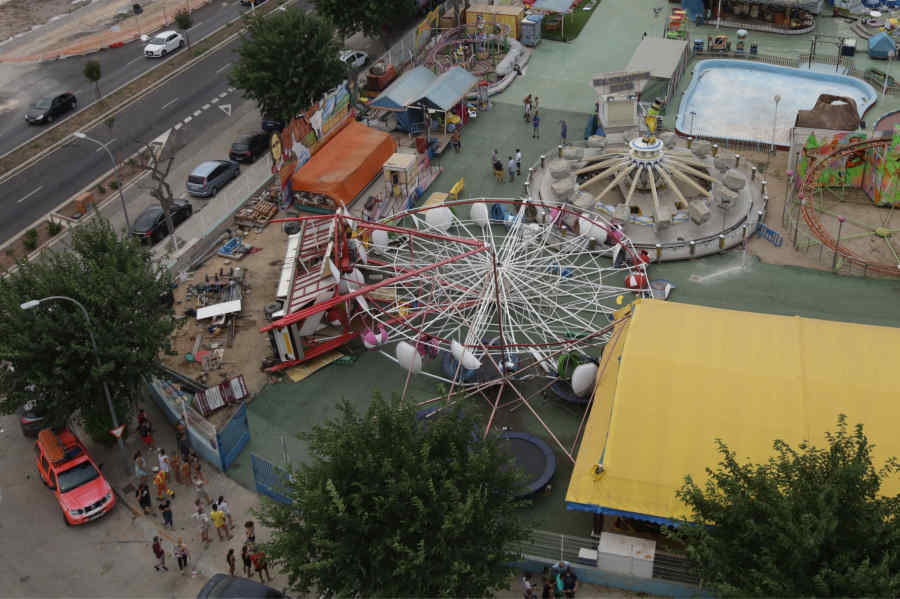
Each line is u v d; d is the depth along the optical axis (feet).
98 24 306.55
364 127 202.49
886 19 264.31
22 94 253.44
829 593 81.97
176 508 122.31
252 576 111.75
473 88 222.89
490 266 145.69
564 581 105.40
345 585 88.69
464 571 85.76
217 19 302.66
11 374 119.03
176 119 231.71
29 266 125.80
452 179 196.85
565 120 218.79
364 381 142.51
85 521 119.55
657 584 105.60
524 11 269.44
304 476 96.22
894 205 177.27
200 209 191.21
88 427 129.70
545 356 139.64
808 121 194.59
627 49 257.14
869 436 106.11
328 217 160.04
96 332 120.06
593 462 111.04
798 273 161.27
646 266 158.30
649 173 175.63
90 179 205.98
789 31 261.85
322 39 207.72
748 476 90.89
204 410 135.74
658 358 117.60
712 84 238.07
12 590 111.75
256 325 155.12
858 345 118.01
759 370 114.73
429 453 95.66
